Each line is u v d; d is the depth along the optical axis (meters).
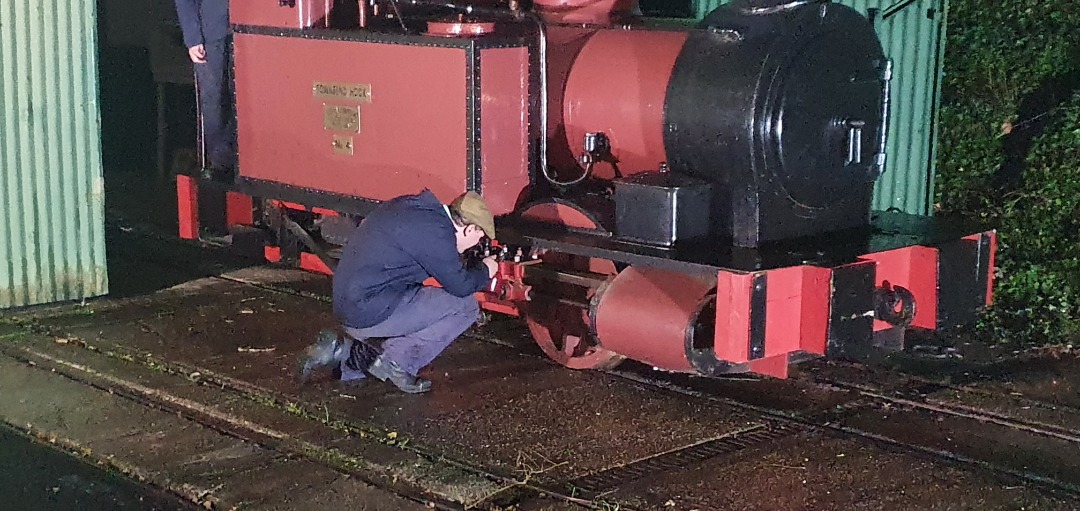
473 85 5.81
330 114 6.62
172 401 5.85
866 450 5.17
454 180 6.02
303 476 4.88
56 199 7.70
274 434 5.36
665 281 5.51
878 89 5.64
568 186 6.02
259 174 7.19
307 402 5.78
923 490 4.73
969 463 5.02
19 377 6.29
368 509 4.55
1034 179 7.27
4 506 4.75
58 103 7.61
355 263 5.65
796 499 4.62
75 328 7.20
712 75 5.39
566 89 6.14
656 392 5.97
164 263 9.15
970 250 5.82
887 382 6.18
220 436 5.38
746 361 5.02
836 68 5.41
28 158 7.54
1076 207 7.08
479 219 5.51
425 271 5.76
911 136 7.88
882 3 7.73
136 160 10.41
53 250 7.75
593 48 6.09
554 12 6.41
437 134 6.06
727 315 5.03
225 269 8.95
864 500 4.62
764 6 5.36
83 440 5.33
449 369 6.37
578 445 5.21
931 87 7.79
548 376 6.23
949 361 6.61
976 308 5.93
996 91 7.56
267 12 6.91
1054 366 6.54
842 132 5.48
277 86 6.94
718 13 5.54
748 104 5.22
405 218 5.57
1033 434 5.41
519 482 4.80
